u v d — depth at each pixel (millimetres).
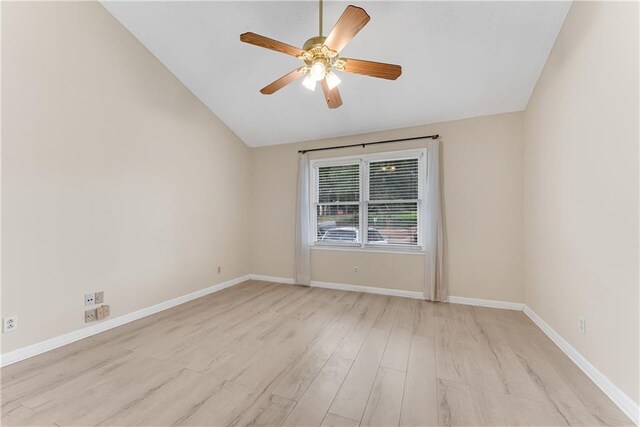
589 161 2021
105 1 2764
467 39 2678
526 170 3303
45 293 2393
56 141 2463
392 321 3076
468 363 2201
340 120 4066
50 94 2420
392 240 4141
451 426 1547
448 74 3088
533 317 3074
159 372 2080
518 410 1674
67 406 1707
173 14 2828
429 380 1976
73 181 2588
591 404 1722
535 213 3027
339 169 4500
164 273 3473
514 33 2557
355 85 3395
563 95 2404
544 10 2338
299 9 2586
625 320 1661
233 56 3242
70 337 2553
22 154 2254
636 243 1573
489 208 3549
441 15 2506
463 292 3668
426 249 3801
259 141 4871
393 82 3283
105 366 2158
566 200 2355
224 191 4461
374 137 4203
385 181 4176
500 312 3344
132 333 2771
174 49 3244
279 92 3709
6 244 2172
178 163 3672
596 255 1938
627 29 1623
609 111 1796
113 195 2918
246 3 2615
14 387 1888
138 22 2957
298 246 4594
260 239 4996
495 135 3529
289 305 3623
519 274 3410
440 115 3701
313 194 4688
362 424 1562
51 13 2424
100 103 2799
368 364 2193
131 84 3090
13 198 2207
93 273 2742
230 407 1702
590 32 1999
